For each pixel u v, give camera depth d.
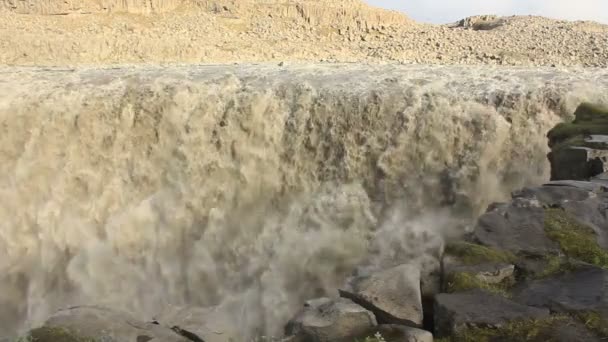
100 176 14.84
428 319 5.34
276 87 15.08
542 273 5.30
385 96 14.02
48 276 14.23
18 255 14.44
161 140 14.84
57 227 14.58
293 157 14.18
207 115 14.66
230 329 8.23
